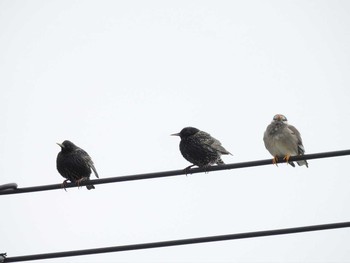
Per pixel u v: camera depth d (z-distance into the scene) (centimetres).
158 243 1159
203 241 1151
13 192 1239
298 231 1134
